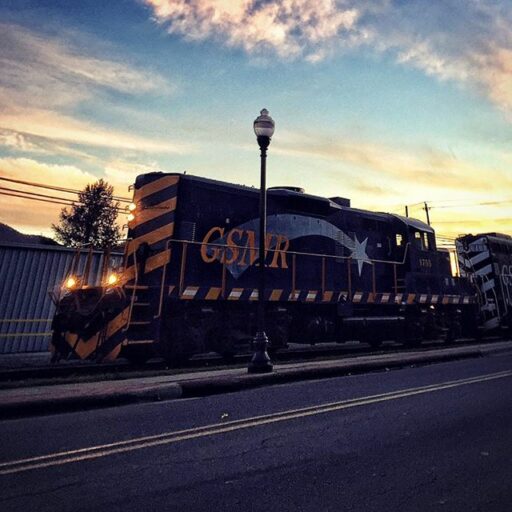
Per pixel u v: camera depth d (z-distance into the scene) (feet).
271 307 33.78
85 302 27.02
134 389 18.71
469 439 13.11
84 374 24.77
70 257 44.83
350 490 9.43
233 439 13.01
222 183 33.35
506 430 14.08
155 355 27.94
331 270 37.93
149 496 9.04
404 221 45.34
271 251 33.94
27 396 16.92
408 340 43.37
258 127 26.81
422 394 19.60
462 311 53.36
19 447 12.23
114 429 14.08
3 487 9.44
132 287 26.50
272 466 10.84
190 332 28.27
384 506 8.65
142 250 29.35
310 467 10.79
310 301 35.40
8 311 40.47
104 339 25.35
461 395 19.36
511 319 56.24
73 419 15.42
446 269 49.96
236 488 9.50
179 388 19.98
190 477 10.11
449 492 9.36
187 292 28.78
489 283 56.54
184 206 30.60
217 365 29.14
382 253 43.29
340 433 13.65
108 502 8.73
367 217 42.80
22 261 42.06
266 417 15.55
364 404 17.60
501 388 21.04
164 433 13.62
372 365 28.12
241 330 31.63
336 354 35.86
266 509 8.48
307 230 36.94
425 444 12.62
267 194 35.04
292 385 22.47
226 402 18.16
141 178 31.50
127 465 10.85
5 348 39.68
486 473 10.48
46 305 42.60
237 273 31.96
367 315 41.29
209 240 31.22
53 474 10.23
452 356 34.22
